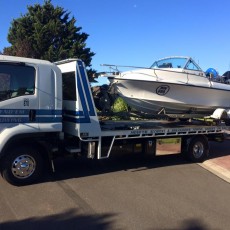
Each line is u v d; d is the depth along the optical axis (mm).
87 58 29922
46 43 28734
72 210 5918
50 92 7316
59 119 7465
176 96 10641
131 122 10141
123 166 9188
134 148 9000
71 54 28453
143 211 6027
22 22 30141
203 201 6738
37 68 7148
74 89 7727
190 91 10859
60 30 29328
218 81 12031
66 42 29578
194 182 8062
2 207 5910
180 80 10570
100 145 8148
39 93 7168
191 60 11312
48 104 7297
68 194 6707
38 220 5457
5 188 6891
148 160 10125
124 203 6363
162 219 5719
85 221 5492
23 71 7004
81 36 30969
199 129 10172
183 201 6668
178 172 8898
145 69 9992
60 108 7477
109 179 7891
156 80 9914
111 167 9016
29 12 30859
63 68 8125
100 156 8203
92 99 7898
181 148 10000
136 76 9656
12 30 30766
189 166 9672
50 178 7715
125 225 5410
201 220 5777
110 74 9312
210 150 12258
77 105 7672
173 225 5508
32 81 7105
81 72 7719
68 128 7957
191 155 10086
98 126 8008
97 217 5668
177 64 11320
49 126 7285
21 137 6949
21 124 6973
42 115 7230
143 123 10273
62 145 7957
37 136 7191
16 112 6910
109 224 5418
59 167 8758
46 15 30406
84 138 7816
